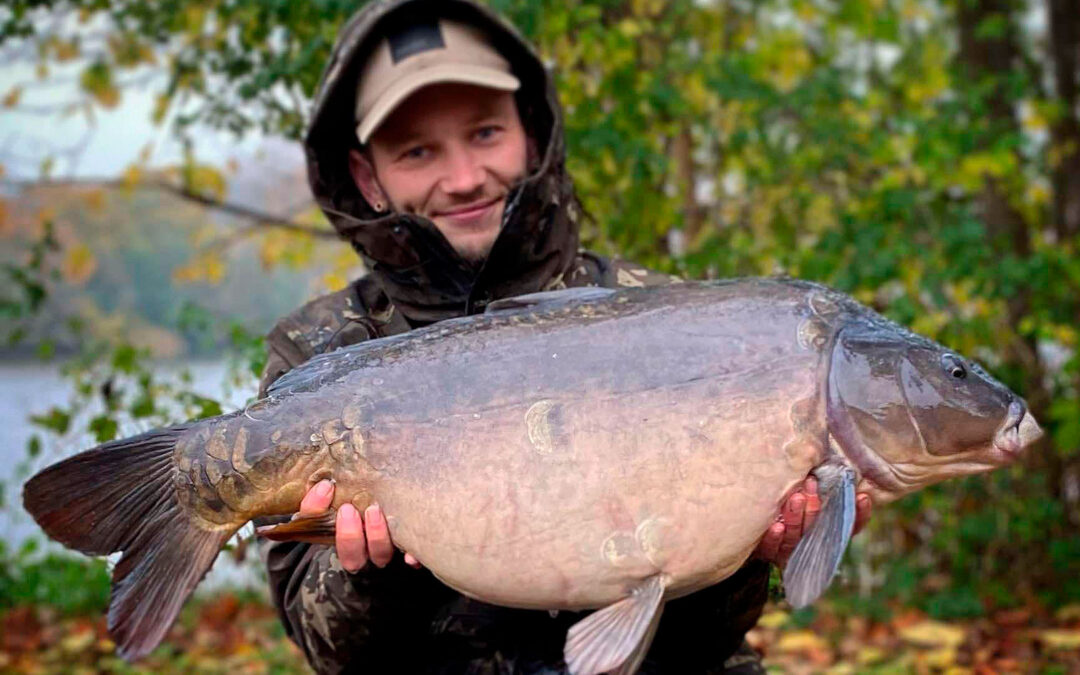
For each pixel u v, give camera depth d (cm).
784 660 533
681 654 254
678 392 214
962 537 625
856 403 213
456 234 276
